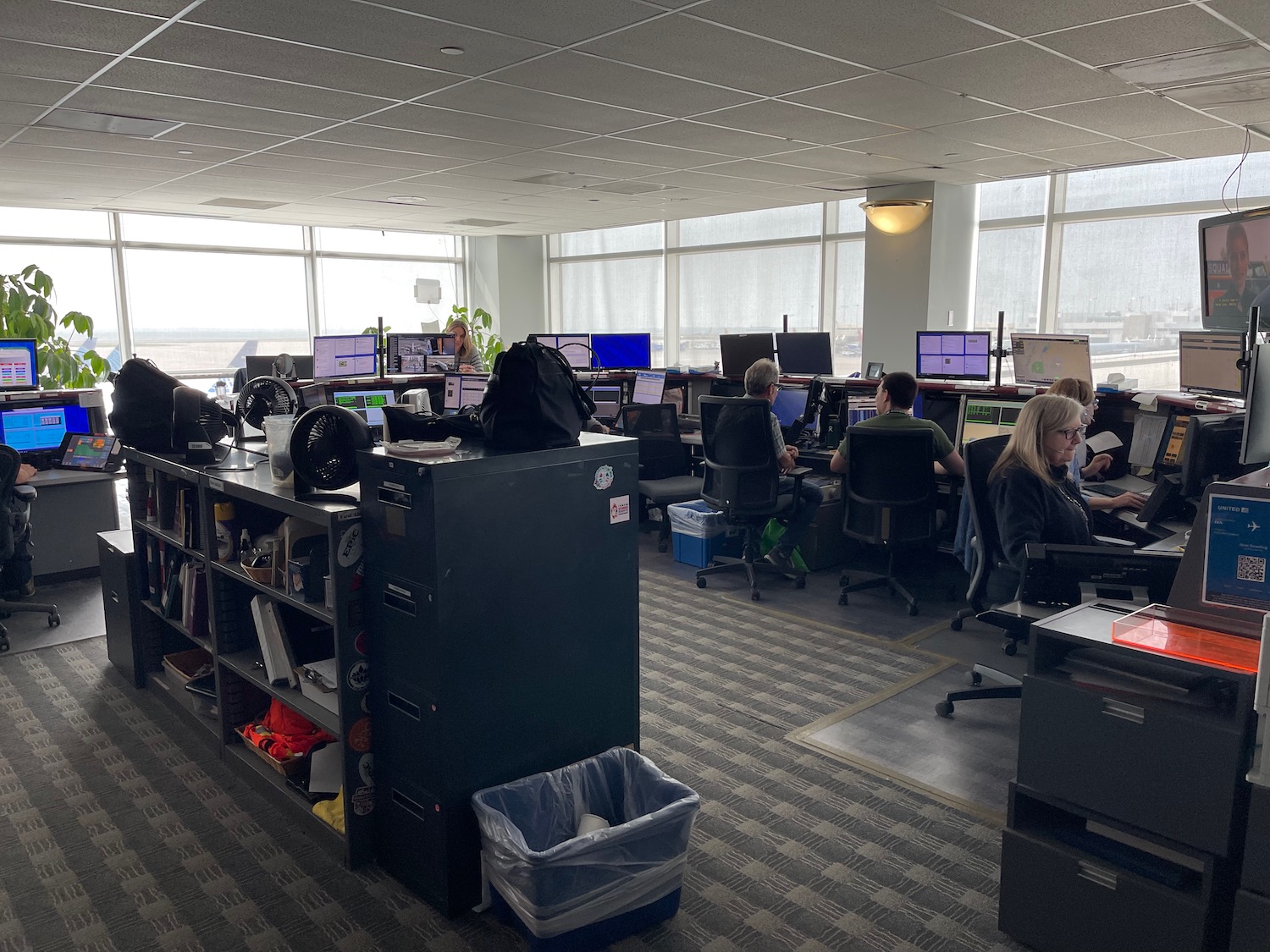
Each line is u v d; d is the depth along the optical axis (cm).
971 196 724
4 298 566
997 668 338
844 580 427
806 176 651
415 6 300
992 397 445
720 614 409
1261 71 378
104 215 875
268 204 778
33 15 303
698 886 208
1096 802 167
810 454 485
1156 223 648
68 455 464
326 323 1044
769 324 910
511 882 181
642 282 1014
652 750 275
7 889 211
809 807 242
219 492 255
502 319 1094
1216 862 153
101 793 254
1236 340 344
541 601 206
